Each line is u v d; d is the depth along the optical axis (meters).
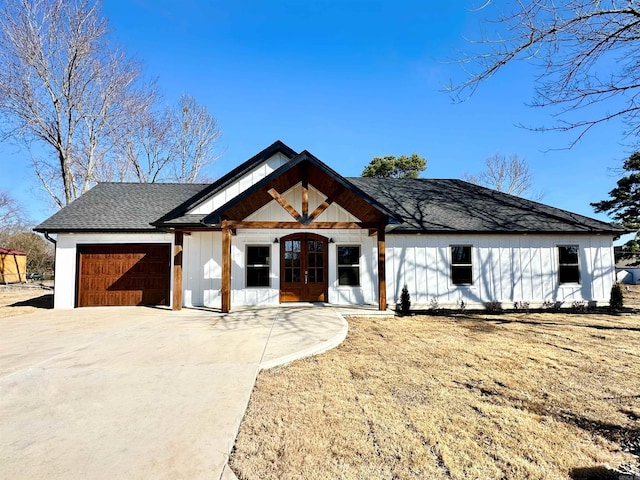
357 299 11.86
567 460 3.00
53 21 19.70
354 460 2.95
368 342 7.15
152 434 3.23
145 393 4.19
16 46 18.80
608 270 12.64
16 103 19.25
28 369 5.04
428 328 8.68
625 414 3.93
